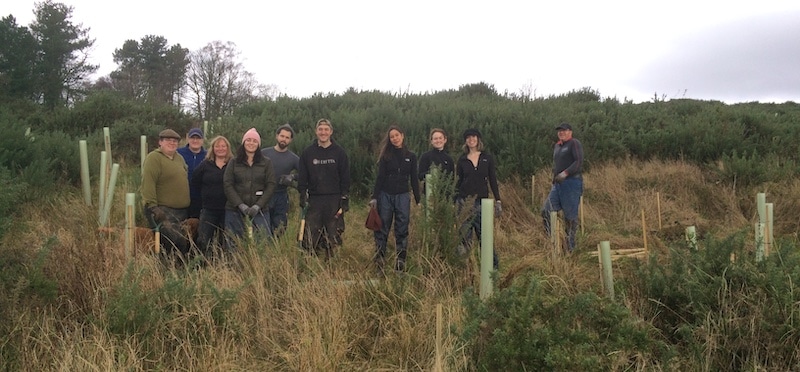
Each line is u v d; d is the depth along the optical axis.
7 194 4.57
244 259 4.64
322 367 3.36
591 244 6.48
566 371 2.94
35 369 3.16
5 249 4.02
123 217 6.47
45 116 14.12
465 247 4.95
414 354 3.57
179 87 47.03
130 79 46.06
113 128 12.26
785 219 7.32
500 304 3.29
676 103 14.03
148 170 5.45
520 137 10.05
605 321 3.30
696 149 10.16
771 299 3.41
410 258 5.26
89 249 4.17
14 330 3.32
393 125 5.47
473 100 15.20
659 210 7.14
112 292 3.82
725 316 3.47
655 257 4.27
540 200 8.55
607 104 13.88
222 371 3.31
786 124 11.77
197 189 5.96
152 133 12.16
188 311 3.70
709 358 3.31
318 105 13.86
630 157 10.42
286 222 6.16
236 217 5.34
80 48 37.78
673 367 3.17
